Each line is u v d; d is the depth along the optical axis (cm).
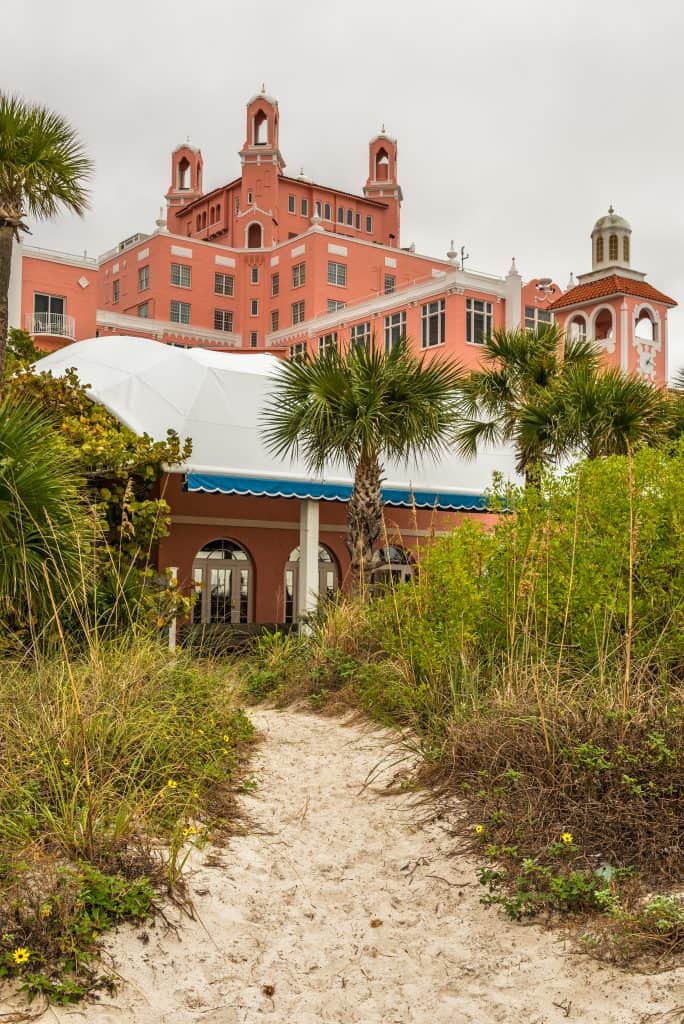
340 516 2412
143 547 1455
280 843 637
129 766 653
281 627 2125
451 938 504
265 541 2300
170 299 6400
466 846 607
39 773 611
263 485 1872
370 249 6284
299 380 1509
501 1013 426
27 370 1725
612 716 658
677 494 862
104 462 1445
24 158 1283
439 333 4112
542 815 598
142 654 872
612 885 516
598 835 566
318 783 773
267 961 480
